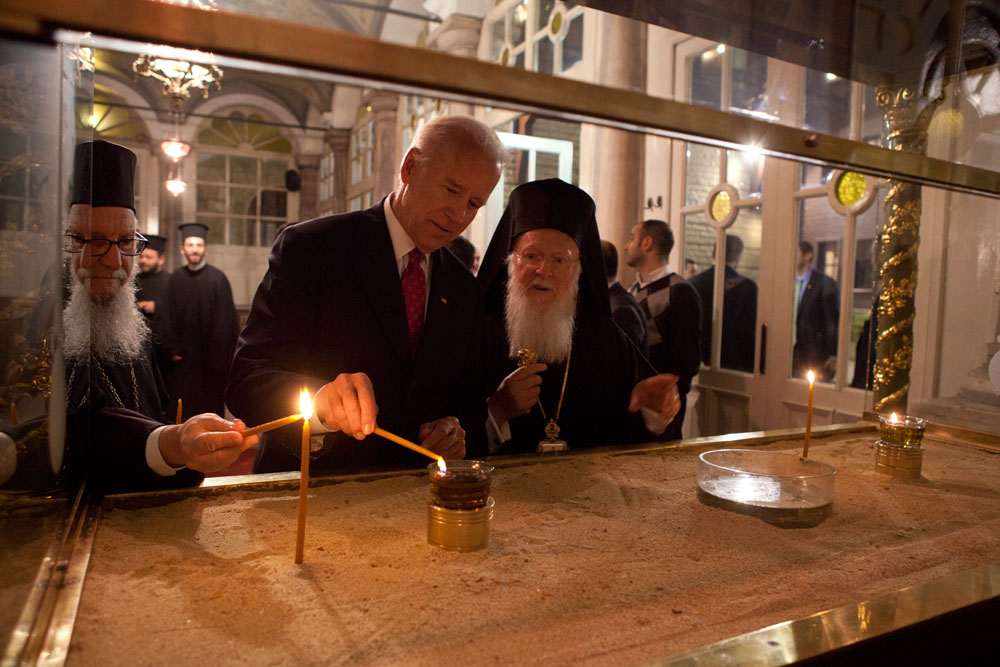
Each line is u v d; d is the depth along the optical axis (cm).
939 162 158
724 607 83
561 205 201
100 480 118
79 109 105
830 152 142
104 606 77
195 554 94
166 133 844
